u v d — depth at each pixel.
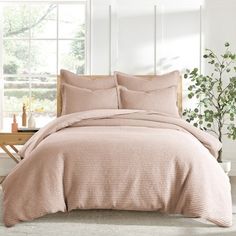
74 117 4.96
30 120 5.93
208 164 4.01
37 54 6.63
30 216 3.87
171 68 6.36
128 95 5.66
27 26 6.62
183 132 4.77
